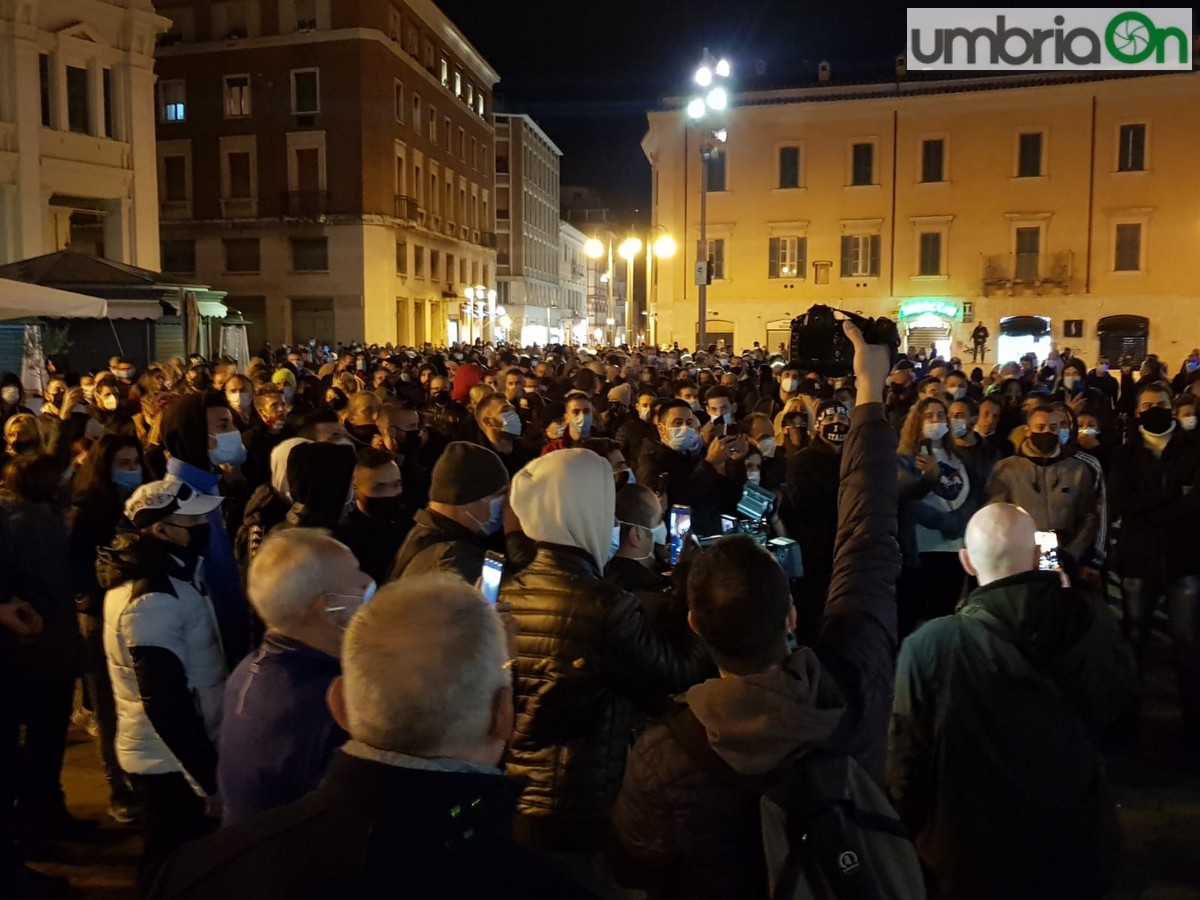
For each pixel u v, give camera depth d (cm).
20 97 2777
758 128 4244
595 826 318
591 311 9944
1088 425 845
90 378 1223
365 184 4419
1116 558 677
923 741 311
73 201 3139
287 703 264
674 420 720
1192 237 3834
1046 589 310
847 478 273
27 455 497
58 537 484
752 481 670
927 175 4103
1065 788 300
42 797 489
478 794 165
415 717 166
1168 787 560
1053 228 3991
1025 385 1543
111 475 504
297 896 156
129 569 362
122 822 521
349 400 838
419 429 772
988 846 300
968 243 4084
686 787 208
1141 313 3916
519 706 322
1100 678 308
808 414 816
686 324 4375
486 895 158
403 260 4834
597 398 1141
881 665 241
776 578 221
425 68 5088
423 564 372
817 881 196
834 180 4194
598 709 320
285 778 258
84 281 1836
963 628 310
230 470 670
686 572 377
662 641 327
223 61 4503
